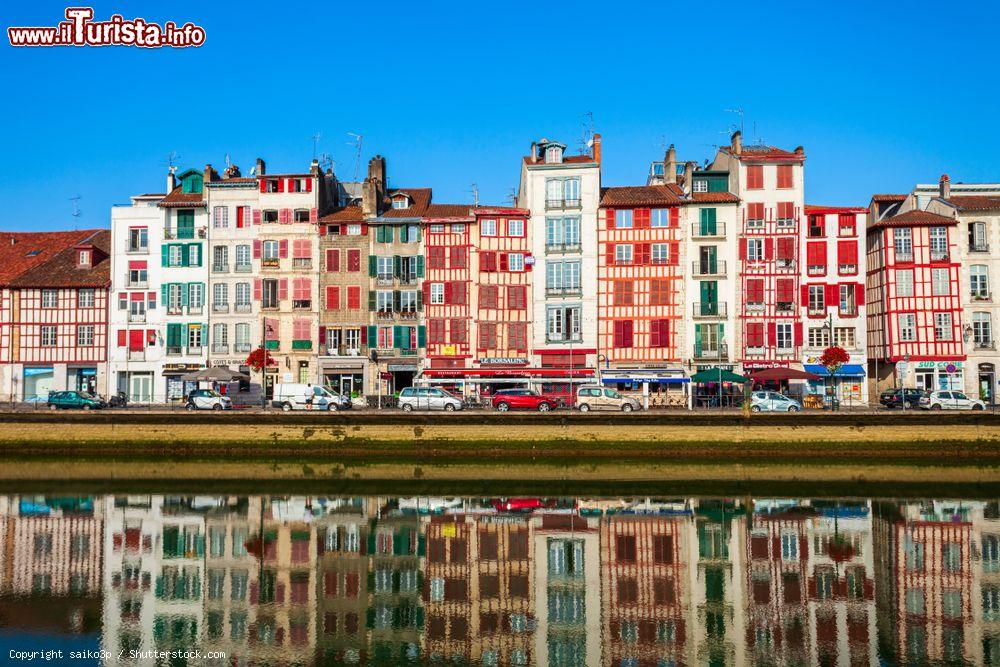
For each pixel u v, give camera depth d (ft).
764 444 116.26
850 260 161.79
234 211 171.01
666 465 114.93
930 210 169.78
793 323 161.48
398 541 77.41
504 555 72.79
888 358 160.04
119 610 58.44
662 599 61.26
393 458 118.52
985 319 158.81
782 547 75.10
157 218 171.63
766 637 53.88
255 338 168.35
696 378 142.51
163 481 107.55
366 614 58.13
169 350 168.66
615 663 49.98
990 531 80.53
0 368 168.96
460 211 173.37
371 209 168.86
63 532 80.23
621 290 165.48
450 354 165.99
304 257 169.07
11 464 116.88
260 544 76.13
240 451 119.96
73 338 169.68
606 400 139.23
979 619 56.59
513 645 52.70
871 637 53.67
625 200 166.40
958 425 114.52
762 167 164.45
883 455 115.03
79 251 175.63
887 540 77.41
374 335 167.02
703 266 163.94
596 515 88.17
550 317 166.71
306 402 140.26
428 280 167.32
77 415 121.49
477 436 118.42
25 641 52.49
